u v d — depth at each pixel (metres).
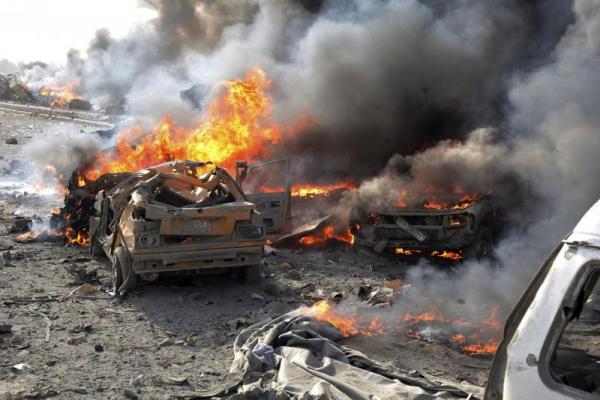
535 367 2.21
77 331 5.75
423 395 4.14
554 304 2.21
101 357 5.15
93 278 7.56
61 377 4.68
